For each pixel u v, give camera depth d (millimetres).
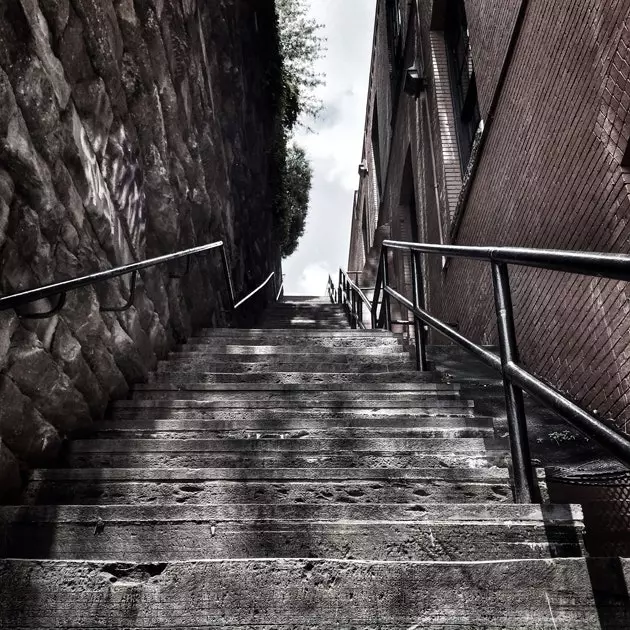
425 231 7766
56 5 2529
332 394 3389
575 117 3094
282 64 10586
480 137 4797
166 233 4234
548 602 1200
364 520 1735
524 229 3895
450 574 1228
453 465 2393
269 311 11516
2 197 2055
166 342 4383
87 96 2891
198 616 1186
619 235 2672
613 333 2824
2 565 1233
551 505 1627
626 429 2695
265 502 2051
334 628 1181
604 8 2750
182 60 4773
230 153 7270
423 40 7699
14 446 2189
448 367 4129
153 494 2119
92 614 1188
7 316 2109
